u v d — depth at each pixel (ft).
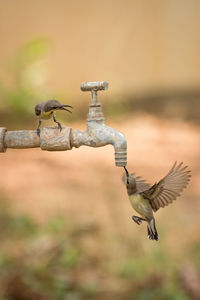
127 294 28.84
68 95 71.20
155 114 67.97
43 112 18.75
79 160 53.47
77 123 61.93
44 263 30.30
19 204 40.16
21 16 80.53
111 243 33.42
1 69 60.49
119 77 79.46
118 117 67.36
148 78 82.33
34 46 52.95
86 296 28.58
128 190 16.69
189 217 37.86
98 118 16.58
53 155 55.26
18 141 16.87
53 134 16.71
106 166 51.24
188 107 69.82
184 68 84.53
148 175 47.91
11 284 28.14
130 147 56.18
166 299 28.40
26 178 47.21
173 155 53.72
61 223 33.68
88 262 31.73
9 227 34.47
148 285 29.73
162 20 86.53
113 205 39.81
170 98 74.28
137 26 85.81
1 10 80.18
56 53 79.56
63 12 82.79
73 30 82.48
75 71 78.38
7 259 29.71
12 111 55.83
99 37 83.92
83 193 43.21
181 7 86.84
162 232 34.60
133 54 84.43
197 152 54.65
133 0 86.48
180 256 32.63
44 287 28.73
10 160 53.06
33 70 53.16
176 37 86.33
